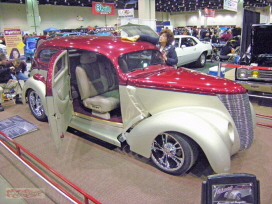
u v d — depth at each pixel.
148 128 2.82
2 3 27.58
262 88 4.87
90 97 3.62
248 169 2.96
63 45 3.68
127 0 27.39
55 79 2.81
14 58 6.16
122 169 3.03
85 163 3.18
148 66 3.51
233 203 1.70
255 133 3.91
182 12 48.34
